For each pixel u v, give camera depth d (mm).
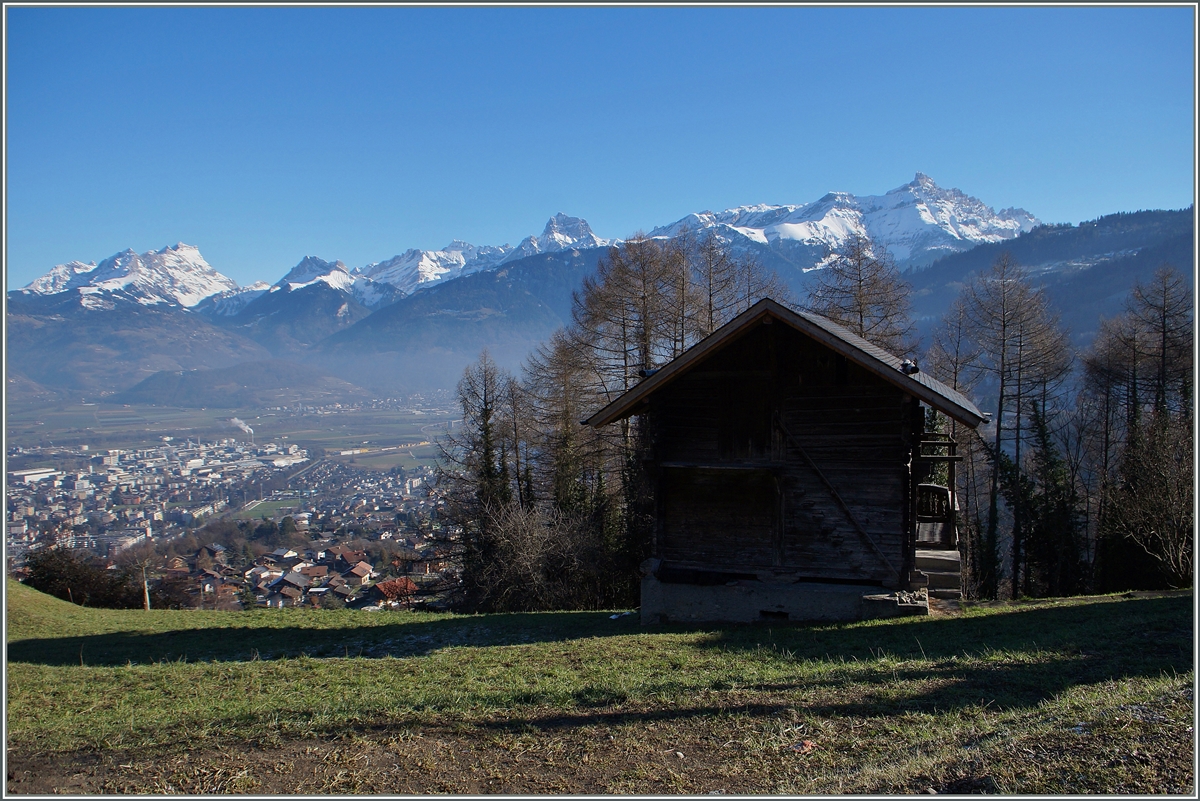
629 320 34406
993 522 35594
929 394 14820
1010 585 40406
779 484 17281
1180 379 35438
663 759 7695
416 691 11125
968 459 36125
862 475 16812
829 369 17047
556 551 29156
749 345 17547
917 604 16062
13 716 11117
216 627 22375
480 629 19609
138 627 22906
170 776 7742
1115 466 38750
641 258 34312
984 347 37875
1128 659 10156
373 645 18375
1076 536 36062
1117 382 39531
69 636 21250
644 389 17047
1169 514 25016
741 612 17234
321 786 7316
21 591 27422
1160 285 36562
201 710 10641
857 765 7207
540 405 36125
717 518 17766
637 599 31188
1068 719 7484
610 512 34531
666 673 11688
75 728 10023
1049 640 12086
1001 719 8016
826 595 16609
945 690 9273
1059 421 43000
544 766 7652
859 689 9602
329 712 9812
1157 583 29859
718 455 17719
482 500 33875
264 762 8000
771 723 8438
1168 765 6195
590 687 10477
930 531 21844
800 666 11562
